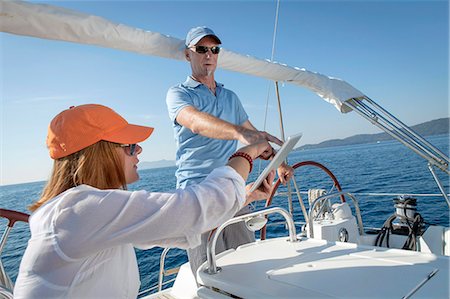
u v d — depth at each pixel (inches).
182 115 52.0
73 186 29.9
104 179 30.2
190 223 26.7
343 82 92.8
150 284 294.0
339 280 34.0
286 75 85.5
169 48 64.0
